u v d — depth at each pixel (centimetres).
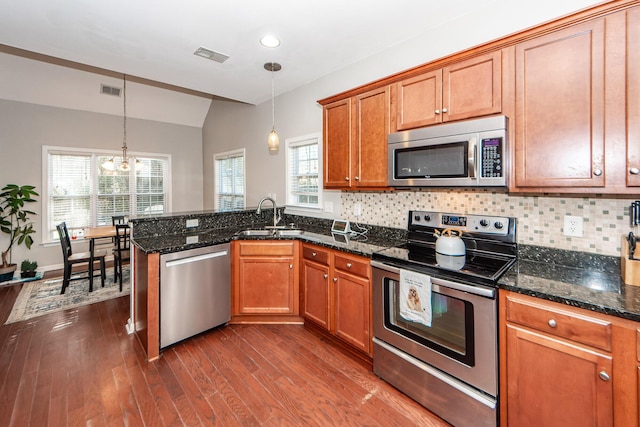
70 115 490
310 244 257
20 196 446
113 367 211
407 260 181
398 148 208
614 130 133
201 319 250
